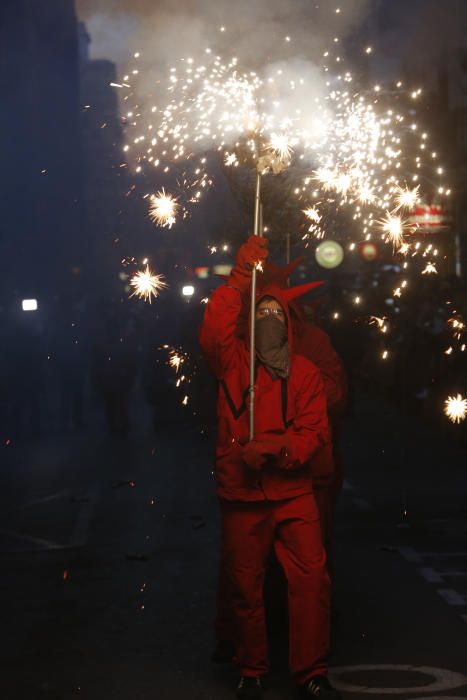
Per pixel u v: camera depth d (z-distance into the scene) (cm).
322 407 862
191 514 1684
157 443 2658
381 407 3622
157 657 961
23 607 1153
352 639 1007
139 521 1639
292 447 829
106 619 1092
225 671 917
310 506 847
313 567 835
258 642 848
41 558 1399
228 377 866
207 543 1457
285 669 910
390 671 909
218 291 870
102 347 2838
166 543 1466
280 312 873
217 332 859
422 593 1184
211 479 2038
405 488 1983
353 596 1177
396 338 3228
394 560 1359
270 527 848
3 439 2909
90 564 1352
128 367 2859
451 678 888
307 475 851
